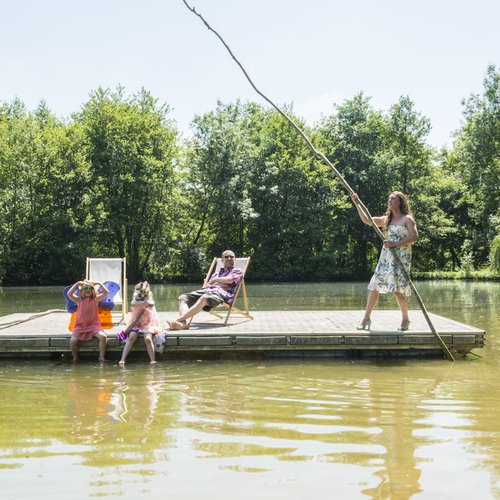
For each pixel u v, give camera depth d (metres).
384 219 9.06
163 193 44.28
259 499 3.51
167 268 45.66
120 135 43.88
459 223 57.81
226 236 49.81
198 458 4.22
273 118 51.06
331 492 3.59
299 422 5.20
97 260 10.81
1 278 41.47
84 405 5.92
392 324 9.97
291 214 48.56
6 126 42.66
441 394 6.33
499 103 47.38
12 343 8.83
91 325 8.74
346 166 50.81
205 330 9.27
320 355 8.97
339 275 49.47
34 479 3.83
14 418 5.39
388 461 4.13
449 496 3.52
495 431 4.87
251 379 7.29
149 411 5.65
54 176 41.84
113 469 4.00
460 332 8.77
